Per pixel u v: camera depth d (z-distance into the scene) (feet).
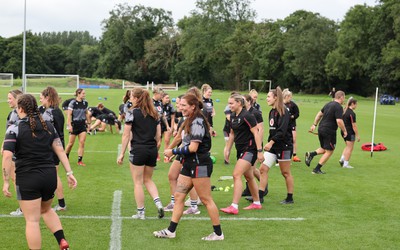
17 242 19.72
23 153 16.62
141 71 338.75
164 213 24.71
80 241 20.07
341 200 28.37
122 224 22.70
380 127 79.66
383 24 222.28
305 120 89.86
